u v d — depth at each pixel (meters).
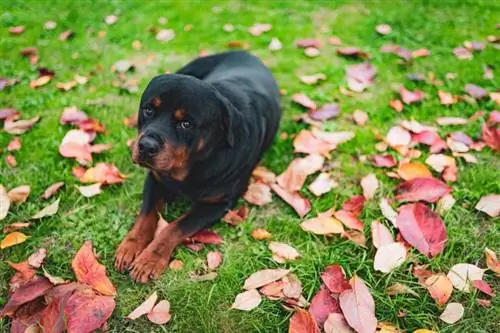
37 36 2.22
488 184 1.60
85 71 2.06
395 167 1.67
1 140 1.73
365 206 1.55
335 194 1.60
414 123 1.77
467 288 1.34
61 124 1.80
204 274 1.41
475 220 1.53
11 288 1.33
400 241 1.45
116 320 1.31
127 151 1.71
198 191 1.47
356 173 1.67
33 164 1.67
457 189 1.59
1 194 1.53
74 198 1.57
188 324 1.30
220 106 1.38
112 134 1.78
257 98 1.59
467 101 1.89
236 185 1.52
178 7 2.40
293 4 2.42
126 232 1.50
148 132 1.32
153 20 2.32
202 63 1.86
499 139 1.71
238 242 1.49
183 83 1.34
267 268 1.42
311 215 1.55
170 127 1.34
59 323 1.23
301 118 1.83
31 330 1.23
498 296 1.35
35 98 1.92
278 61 2.11
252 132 1.51
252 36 2.24
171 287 1.37
